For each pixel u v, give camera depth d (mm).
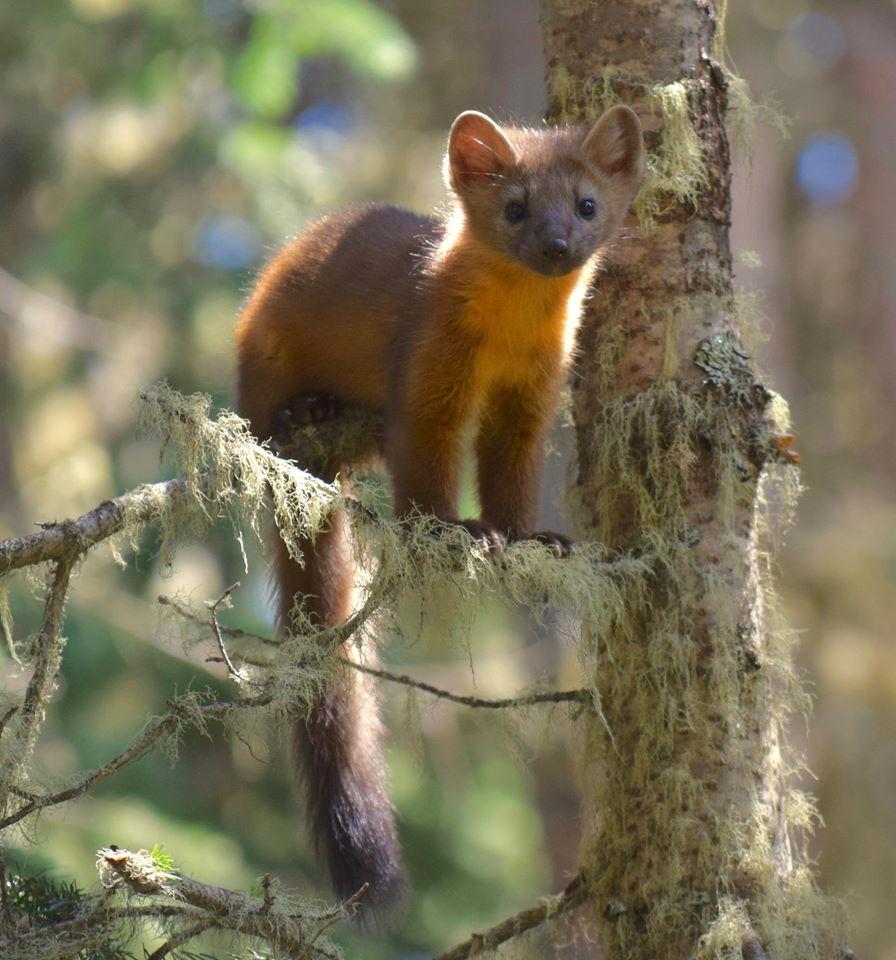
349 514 7875
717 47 8961
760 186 27766
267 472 7777
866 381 29750
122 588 20781
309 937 7055
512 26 24344
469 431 10352
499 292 9789
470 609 7949
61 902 7293
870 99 29406
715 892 7785
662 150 8531
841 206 31703
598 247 9703
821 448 28516
